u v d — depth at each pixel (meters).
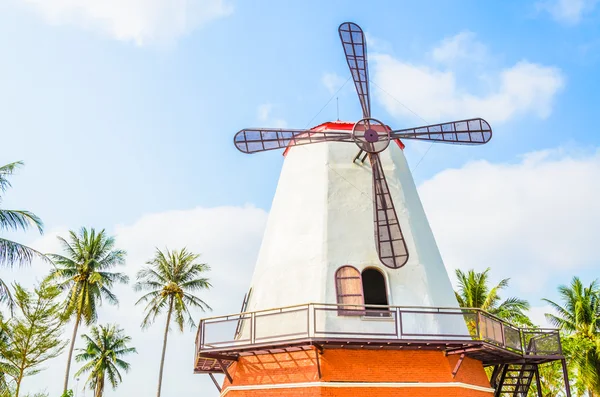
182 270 50.62
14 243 22.27
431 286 17.75
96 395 58.47
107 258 45.59
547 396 36.25
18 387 25.80
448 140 20.33
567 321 39.69
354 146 20.12
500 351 16.72
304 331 16.44
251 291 19.23
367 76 21.41
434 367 16.31
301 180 19.91
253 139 19.55
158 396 46.47
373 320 16.62
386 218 18.09
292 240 18.61
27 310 26.27
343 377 15.71
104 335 60.81
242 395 16.52
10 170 23.31
